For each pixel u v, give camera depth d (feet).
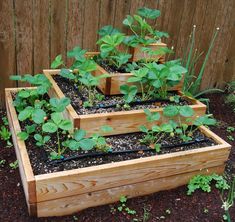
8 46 7.89
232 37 10.53
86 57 8.03
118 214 5.70
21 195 5.93
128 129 6.68
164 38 9.38
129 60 7.88
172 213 5.83
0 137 7.33
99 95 7.15
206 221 5.75
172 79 6.70
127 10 8.66
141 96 7.52
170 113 6.50
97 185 5.55
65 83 7.62
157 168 5.94
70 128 5.61
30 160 5.70
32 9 7.73
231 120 9.52
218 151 6.44
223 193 6.39
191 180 6.44
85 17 8.30
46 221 5.42
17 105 6.90
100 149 6.12
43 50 8.27
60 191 5.30
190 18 9.47
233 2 9.93
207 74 10.73
